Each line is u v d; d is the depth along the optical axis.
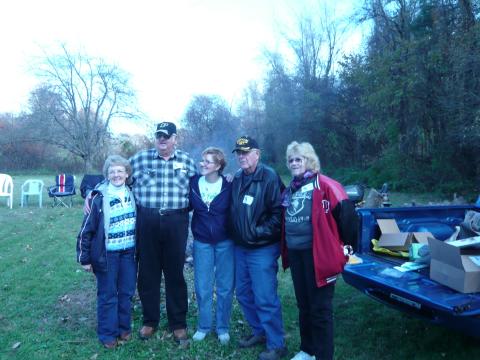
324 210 3.14
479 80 14.27
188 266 6.16
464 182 16.52
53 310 4.64
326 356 3.21
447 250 3.06
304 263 3.26
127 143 37.62
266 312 3.58
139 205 3.81
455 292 2.99
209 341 3.86
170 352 3.70
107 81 35.78
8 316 4.46
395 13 20.41
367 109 22.84
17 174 37.78
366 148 26.12
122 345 3.82
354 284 3.74
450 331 3.98
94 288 5.36
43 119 34.97
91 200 3.65
